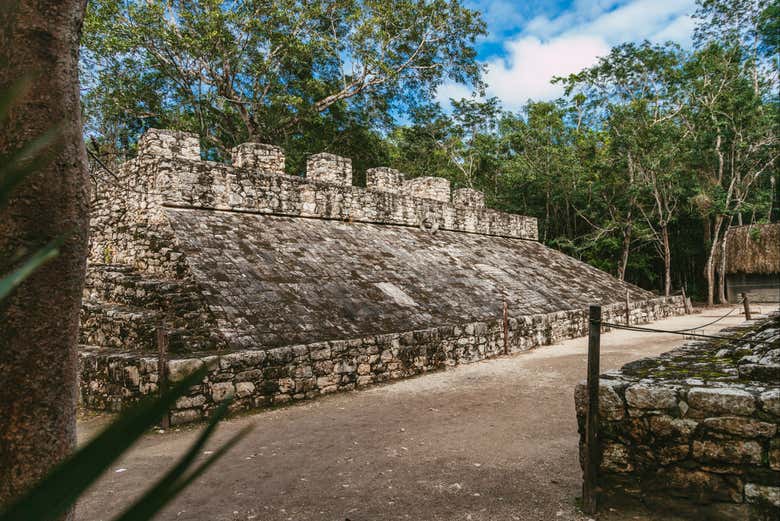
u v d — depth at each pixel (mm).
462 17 21031
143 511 412
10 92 438
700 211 26266
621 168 26188
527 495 4297
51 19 2014
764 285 26375
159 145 10828
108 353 7438
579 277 19562
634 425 3898
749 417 3518
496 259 17219
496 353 11398
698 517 3646
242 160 12555
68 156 2055
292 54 19156
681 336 14141
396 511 4078
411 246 14805
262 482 4707
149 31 16359
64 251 2027
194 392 6594
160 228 10148
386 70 20031
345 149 24719
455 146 32094
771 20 25875
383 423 6488
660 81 27359
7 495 1838
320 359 7984
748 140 25672
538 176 28406
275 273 9688
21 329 1920
